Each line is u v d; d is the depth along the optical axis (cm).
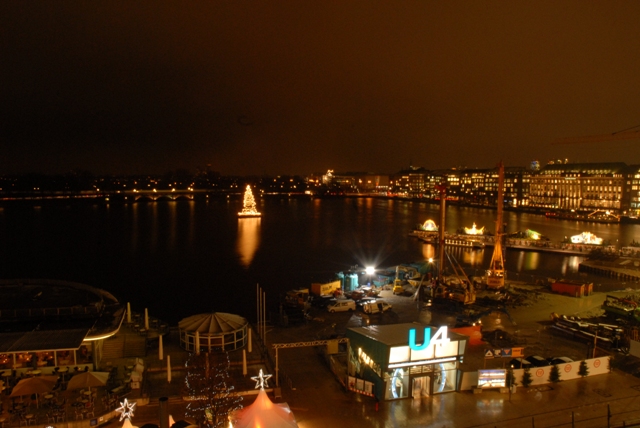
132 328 5056
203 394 3175
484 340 4906
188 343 4619
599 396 3734
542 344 4859
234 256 13738
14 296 5425
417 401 3656
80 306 4856
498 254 7862
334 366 4150
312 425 3303
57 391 3672
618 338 4800
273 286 9769
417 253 14112
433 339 3703
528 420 3381
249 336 4566
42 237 17825
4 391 3697
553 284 7312
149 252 14475
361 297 6775
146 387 3788
